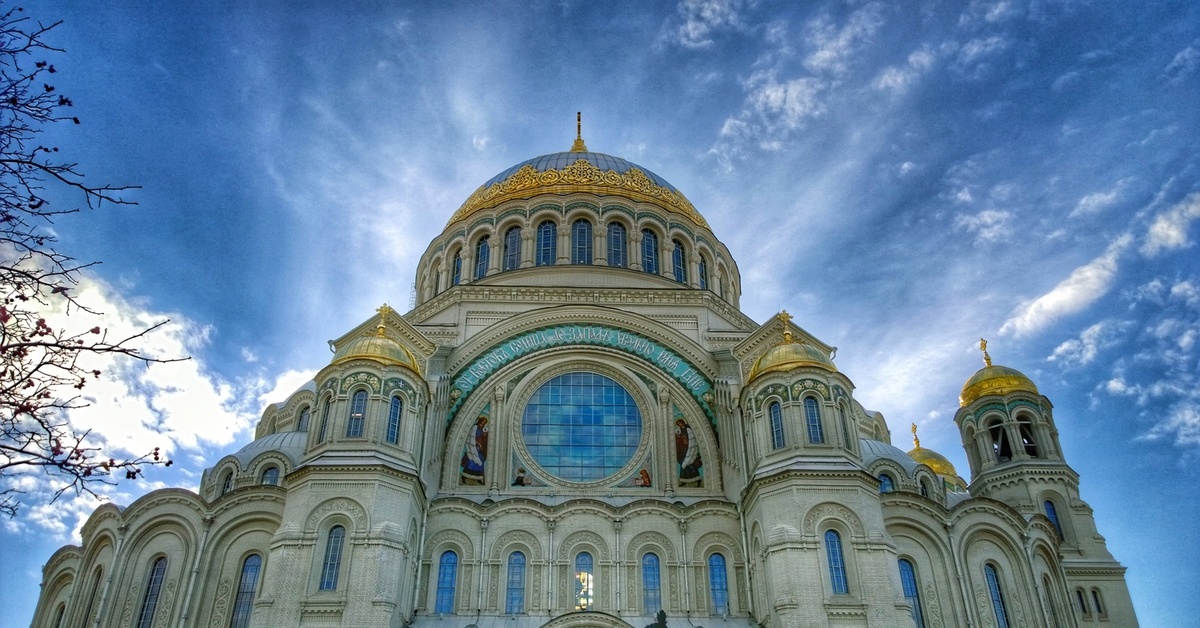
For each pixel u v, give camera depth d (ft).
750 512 143.54
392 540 127.95
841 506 132.57
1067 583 160.66
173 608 139.44
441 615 137.18
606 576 142.20
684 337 171.83
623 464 161.27
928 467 172.65
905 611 126.11
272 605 121.39
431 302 184.55
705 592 142.92
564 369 170.50
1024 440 184.24
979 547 151.02
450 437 159.02
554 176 213.05
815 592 125.59
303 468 132.16
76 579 148.87
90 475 41.93
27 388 41.70
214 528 144.87
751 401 150.10
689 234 211.00
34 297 41.75
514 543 144.87
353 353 146.10
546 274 193.16
